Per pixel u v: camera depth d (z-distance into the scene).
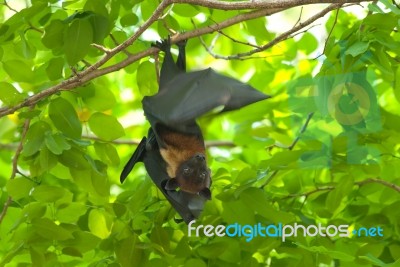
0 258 12.62
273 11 10.38
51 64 11.02
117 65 10.34
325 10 10.43
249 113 14.80
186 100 9.05
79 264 12.31
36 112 10.72
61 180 14.07
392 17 10.26
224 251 11.42
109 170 17.86
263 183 12.39
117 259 10.99
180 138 10.68
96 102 11.56
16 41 11.66
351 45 10.27
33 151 10.33
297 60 15.67
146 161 11.05
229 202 11.29
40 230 10.62
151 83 11.96
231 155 17.98
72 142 10.62
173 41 10.34
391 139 11.52
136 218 11.59
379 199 12.46
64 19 10.80
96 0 10.52
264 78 15.06
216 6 9.74
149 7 12.02
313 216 12.41
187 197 10.48
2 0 12.69
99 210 11.55
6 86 10.68
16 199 11.09
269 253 12.50
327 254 10.95
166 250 11.29
